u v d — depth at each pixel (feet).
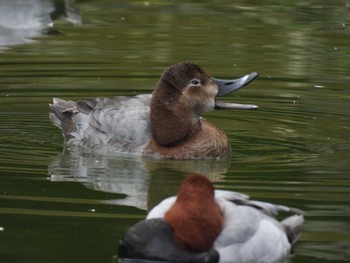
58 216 33.09
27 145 43.68
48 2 71.51
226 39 64.28
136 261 28.32
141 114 43.80
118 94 51.34
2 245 30.12
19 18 67.15
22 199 35.04
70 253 29.43
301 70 56.70
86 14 71.36
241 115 49.16
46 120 47.70
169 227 28.25
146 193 36.50
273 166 40.16
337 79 54.95
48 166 40.09
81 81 53.72
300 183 37.35
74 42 62.90
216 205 28.63
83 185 37.35
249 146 43.83
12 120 47.32
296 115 48.83
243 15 71.56
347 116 48.60
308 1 76.54
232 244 28.25
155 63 57.57
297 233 30.25
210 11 73.15
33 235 31.07
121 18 70.28
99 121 44.16
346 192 36.04
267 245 28.66
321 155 41.98
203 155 42.42
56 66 56.80
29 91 51.67
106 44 62.34
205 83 43.37
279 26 68.23
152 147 42.83
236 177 38.47
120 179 38.58
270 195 35.65
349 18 71.05
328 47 62.39
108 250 29.68
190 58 58.80
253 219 29.01
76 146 44.24
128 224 32.32
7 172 38.78
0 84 52.90
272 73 55.88
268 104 50.57
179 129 42.88
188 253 28.02
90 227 31.94
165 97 42.98
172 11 72.95
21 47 61.67
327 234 31.48
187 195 28.30
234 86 43.83
